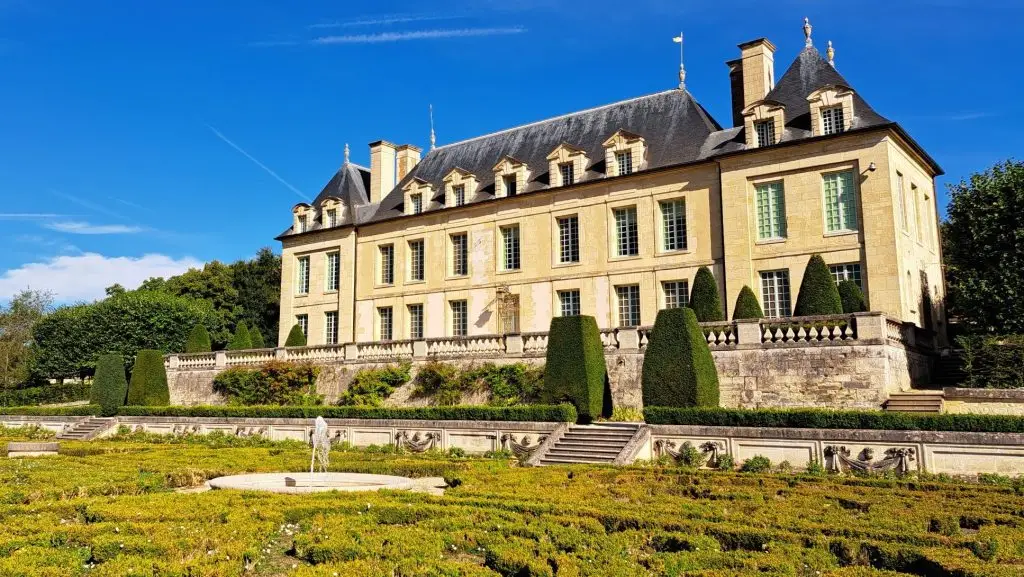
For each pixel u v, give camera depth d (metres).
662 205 34.53
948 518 11.09
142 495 13.14
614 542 9.59
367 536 9.72
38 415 38.44
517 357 29.16
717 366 25.05
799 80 33.44
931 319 32.09
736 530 10.12
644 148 35.75
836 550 9.39
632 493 13.88
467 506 12.33
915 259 31.03
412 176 45.38
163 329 51.81
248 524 10.60
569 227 37.06
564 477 16.59
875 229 28.86
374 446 26.31
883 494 13.84
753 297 27.83
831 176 30.33
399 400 31.88
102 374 38.03
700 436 20.45
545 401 25.61
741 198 31.86
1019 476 16.31
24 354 56.44
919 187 33.09
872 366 22.41
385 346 33.06
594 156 37.72
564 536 9.83
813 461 18.67
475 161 43.12
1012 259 28.16
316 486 14.57
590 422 24.66
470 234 39.91
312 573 7.96
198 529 10.18
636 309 34.59
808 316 23.78
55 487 14.63
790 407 23.58
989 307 27.92
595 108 40.38
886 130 29.03
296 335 43.19
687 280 33.22
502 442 23.89
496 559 8.79
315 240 46.25
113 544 9.16
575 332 25.59
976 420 17.23
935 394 21.66
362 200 46.94
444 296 40.31
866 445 18.17
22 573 7.77
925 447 17.53
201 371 39.28
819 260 26.72
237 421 30.92
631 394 26.75
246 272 65.19
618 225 35.69
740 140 33.19
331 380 34.50
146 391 37.62
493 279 38.66
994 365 23.39
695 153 34.19
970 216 29.73
